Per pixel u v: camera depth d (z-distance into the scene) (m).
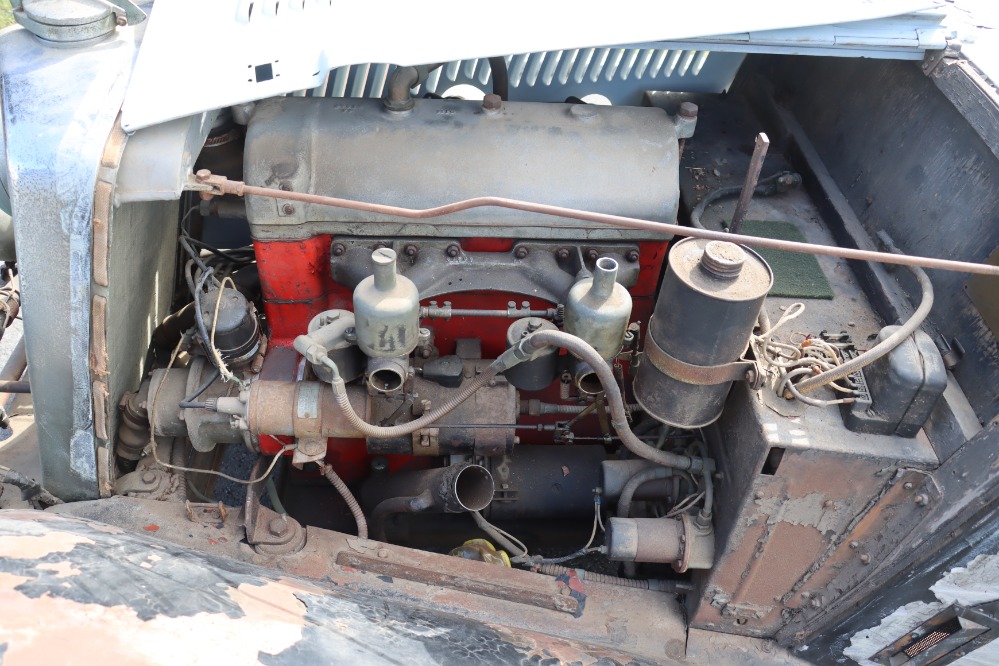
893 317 2.55
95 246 2.31
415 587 2.61
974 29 2.63
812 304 2.66
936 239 2.53
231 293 2.65
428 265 2.74
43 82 2.37
